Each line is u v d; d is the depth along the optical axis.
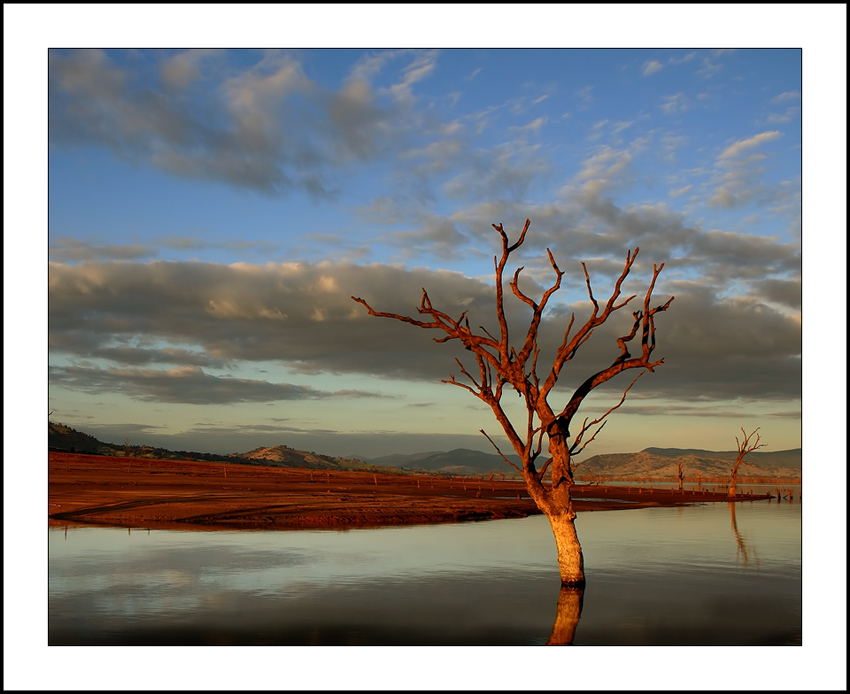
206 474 72.75
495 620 13.20
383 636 11.91
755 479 161.38
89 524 30.61
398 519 35.72
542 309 16.45
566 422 16.92
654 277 15.99
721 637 12.02
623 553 23.17
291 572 18.34
